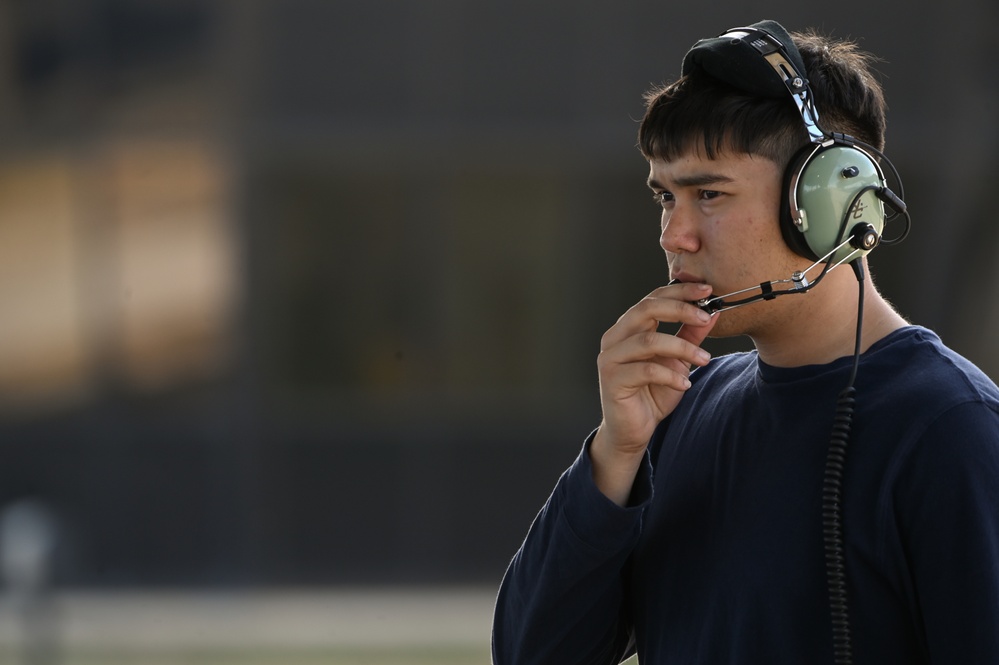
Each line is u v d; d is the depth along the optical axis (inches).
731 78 200.5
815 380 203.8
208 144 1130.0
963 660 180.4
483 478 1168.2
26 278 1141.7
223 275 1147.3
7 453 1154.7
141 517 1159.6
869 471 190.7
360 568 1165.7
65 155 1129.4
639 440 213.8
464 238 1149.1
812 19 1101.1
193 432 1161.4
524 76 1125.7
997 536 180.5
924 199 1119.6
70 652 914.1
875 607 189.9
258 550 1160.8
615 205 1143.6
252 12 1120.2
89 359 1152.8
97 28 1121.4
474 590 1149.7
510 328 1159.6
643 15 1115.3
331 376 1161.4
